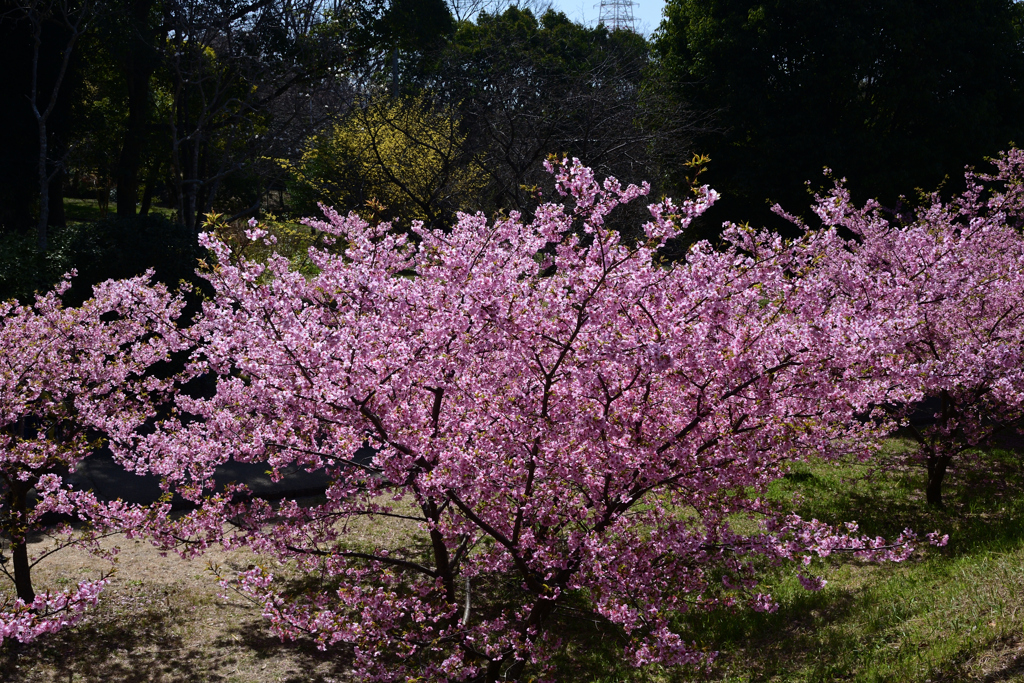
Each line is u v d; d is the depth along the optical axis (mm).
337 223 6059
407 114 21984
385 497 10289
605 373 4910
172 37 22250
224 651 6781
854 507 9352
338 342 4887
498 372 5324
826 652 5902
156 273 14531
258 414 5871
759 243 5352
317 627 5156
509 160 17484
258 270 5125
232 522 5863
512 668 5961
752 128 24312
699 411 5027
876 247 10094
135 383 7492
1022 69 23500
